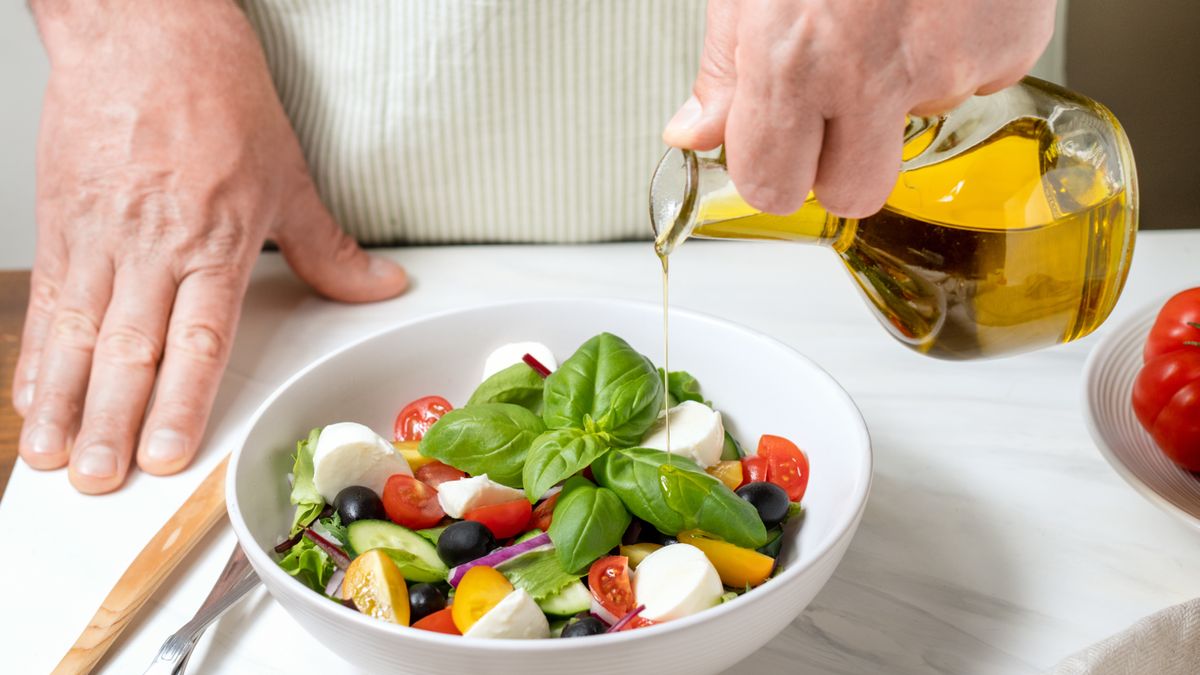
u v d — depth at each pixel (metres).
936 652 0.82
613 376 0.87
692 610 0.74
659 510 0.79
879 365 1.20
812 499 0.87
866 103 0.60
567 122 1.46
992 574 0.90
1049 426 1.09
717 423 0.90
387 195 1.52
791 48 0.58
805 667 0.81
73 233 1.23
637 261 1.47
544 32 1.40
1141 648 0.70
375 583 0.77
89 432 1.07
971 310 0.79
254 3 1.43
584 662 0.64
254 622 0.86
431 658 0.65
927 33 0.58
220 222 1.22
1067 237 0.76
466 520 0.82
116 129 1.24
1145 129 1.74
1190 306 0.98
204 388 1.12
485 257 1.50
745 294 1.36
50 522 1.00
